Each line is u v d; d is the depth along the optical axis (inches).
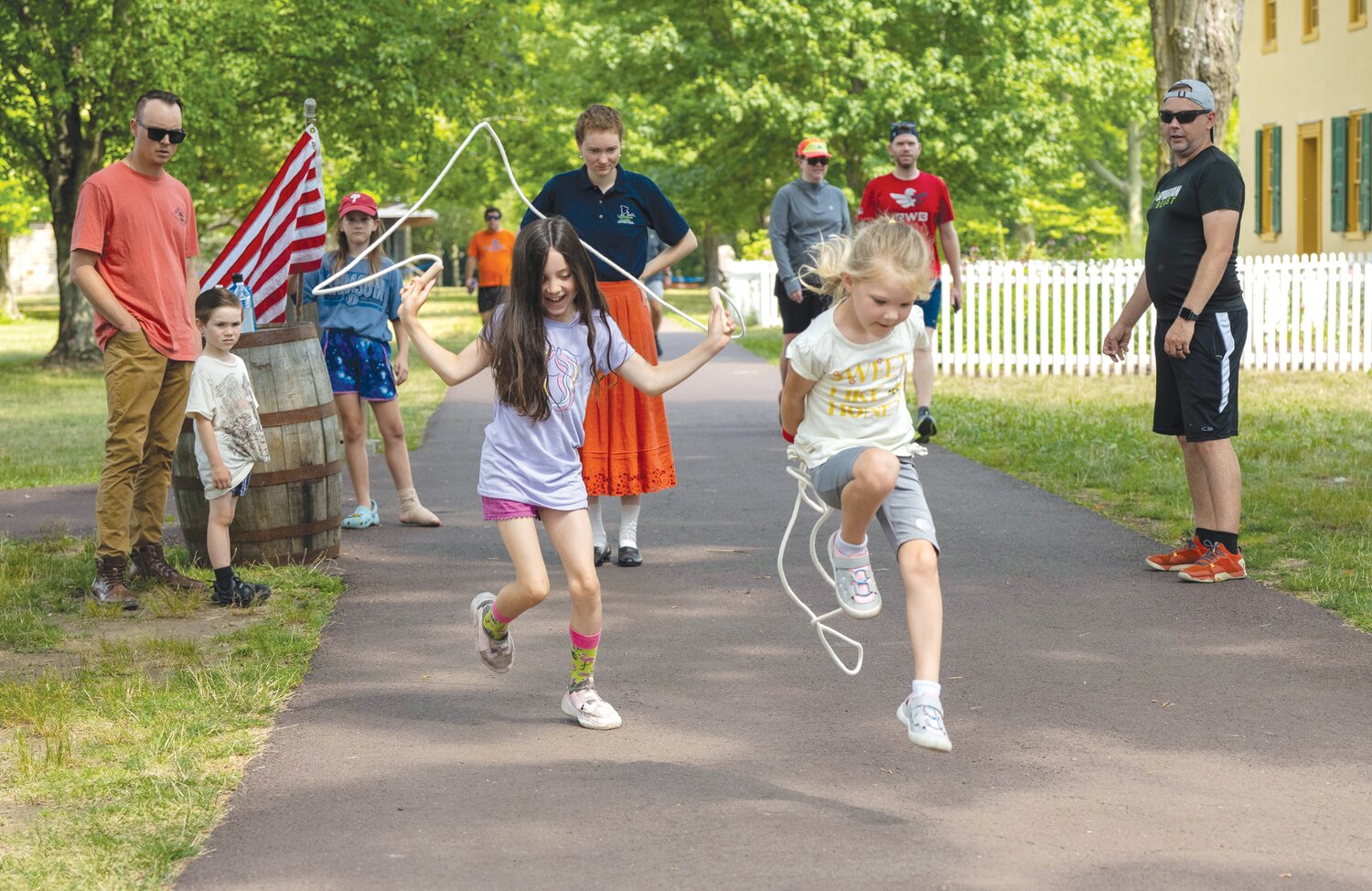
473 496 361.4
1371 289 672.4
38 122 828.0
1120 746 172.4
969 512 324.2
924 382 434.3
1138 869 137.6
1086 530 302.4
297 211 305.0
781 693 195.6
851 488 160.6
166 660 215.2
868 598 171.6
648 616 238.7
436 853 143.4
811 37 1064.8
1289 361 677.3
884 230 158.4
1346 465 372.2
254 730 182.5
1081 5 1210.0
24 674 209.5
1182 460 382.3
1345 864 138.2
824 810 153.5
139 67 753.0
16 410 615.2
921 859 140.4
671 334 1071.0
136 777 164.6
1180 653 210.8
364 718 187.3
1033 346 674.2
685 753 172.7
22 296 2369.6
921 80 1082.1
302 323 283.9
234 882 137.5
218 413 244.4
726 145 1205.1
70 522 340.2
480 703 193.5
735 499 346.9
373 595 255.9
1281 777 161.8
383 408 316.5
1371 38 900.6
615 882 136.2
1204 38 579.2
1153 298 264.8
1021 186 1135.0
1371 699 188.4
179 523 297.7
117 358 251.1
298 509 277.1
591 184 266.7
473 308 1536.7
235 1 830.5
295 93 887.7
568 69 1378.0
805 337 166.6
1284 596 241.6
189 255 265.3
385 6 876.6
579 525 181.2
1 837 147.9
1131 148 1943.9
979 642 218.8
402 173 1025.5
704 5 1148.5
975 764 167.3
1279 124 1042.1
